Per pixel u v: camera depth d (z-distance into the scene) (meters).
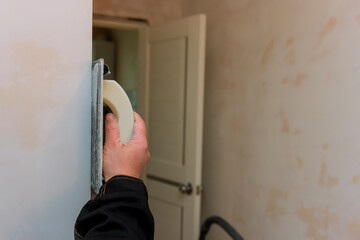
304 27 1.53
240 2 1.92
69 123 0.70
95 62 0.68
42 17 0.67
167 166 2.23
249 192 1.91
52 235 0.70
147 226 0.62
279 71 1.68
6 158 0.66
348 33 1.33
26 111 0.67
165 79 2.23
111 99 0.69
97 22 2.28
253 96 1.85
